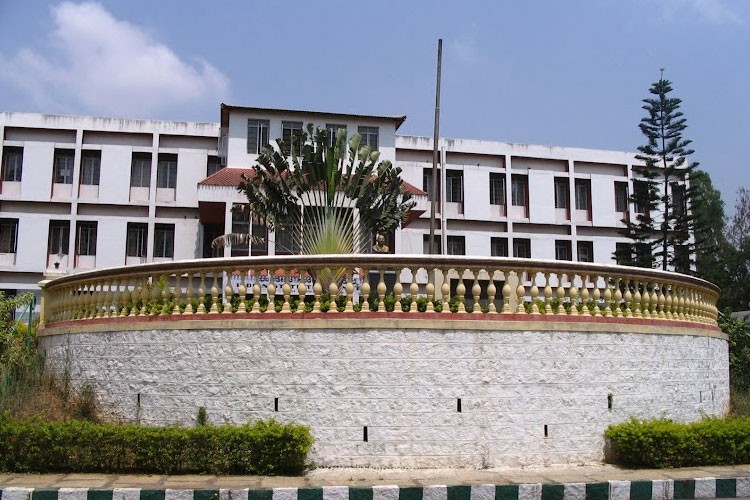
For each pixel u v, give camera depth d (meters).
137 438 12.24
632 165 46.38
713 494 12.09
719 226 55.84
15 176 38.66
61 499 10.74
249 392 13.19
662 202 41.22
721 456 13.69
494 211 44.16
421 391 12.96
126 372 14.32
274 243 30.16
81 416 14.41
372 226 21.14
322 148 19.94
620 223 45.72
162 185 39.50
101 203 38.66
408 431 12.86
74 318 16.50
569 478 12.26
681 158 38.88
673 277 15.36
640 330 14.54
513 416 13.23
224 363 13.39
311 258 13.42
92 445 12.30
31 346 18.05
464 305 13.66
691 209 39.22
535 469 13.01
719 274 46.19
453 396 13.03
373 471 12.57
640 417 14.27
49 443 12.29
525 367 13.41
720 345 17.06
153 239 38.88
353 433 12.83
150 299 14.46
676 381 15.03
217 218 36.72
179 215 39.31
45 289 18.30
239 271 13.87
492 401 13.16
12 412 14.05
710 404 16.00
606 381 13.99
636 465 13.39
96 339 15.05
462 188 43.59
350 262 13.37
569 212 45.22
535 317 13.61
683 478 12.22
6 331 17.52
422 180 42.22
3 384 15.60
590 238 45.25
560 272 14.01
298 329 13.16
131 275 14.79
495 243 44.38
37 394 15.32
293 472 12.36
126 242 38.88
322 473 12.39
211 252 38.81
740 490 12.17
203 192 31.59
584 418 13.68
